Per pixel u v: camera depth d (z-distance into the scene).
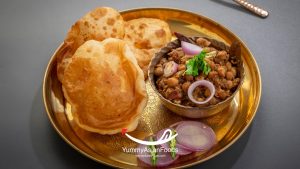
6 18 0.71
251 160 0.51
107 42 0.55
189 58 0.55
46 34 0.68
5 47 0.66
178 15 0.65
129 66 0.53
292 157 0.51
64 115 0.55
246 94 0.56
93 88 0.51
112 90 0.51
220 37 0.62
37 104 0.59
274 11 0.69
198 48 0.56
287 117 0.55
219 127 0.53
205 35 0.63
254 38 0.65
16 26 0.69
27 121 0.57
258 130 0.54
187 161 0.49
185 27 0.64
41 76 0.62
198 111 0.51
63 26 0.69
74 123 0.54
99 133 0.52
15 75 0.62
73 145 0.49
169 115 0.55
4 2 0.73
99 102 0.51
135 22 0.62
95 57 0.53
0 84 0.61
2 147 0.54
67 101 0.56
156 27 0.61
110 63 0.53
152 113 0.55
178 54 0.56
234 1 0.71
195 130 0.51
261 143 0.53
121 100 0.51
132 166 0.49
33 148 0.53
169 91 0.52
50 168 0.51
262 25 0.67
